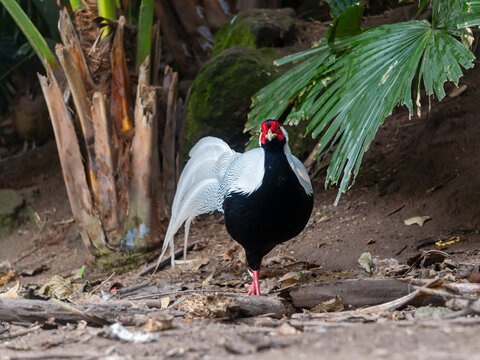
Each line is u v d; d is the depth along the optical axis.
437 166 7.53
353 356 2.90
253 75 8.50
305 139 8.34
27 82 11.96
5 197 9.77
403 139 8.21
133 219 7.39
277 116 5.95
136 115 7.30
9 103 12.49
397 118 8.61
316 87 5.77
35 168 10.88
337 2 6.85
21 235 9.34
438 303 4.21
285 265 6.52
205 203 5.75
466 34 5.18
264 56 8.80
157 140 7.55
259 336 3.55
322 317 4.15
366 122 5.20
